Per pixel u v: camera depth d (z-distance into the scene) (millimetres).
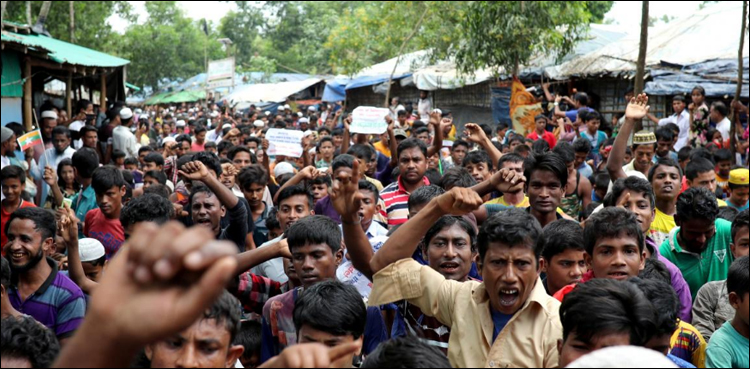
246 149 9938
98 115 19312
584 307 2746
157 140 22000
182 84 56312
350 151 9070
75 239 4801
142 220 5617
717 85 16375
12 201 7531
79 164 8773
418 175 7352
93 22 40844
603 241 4055
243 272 4688
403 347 2531
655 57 18719
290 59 63594
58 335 4531
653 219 6086
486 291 3283
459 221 4273
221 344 2707
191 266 1095
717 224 5422
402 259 3332
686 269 5465
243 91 41969
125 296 1144
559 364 2912
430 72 25938
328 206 6664
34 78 19234
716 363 3719
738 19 19125
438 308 3336
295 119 27797
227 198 5898
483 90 25750
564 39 20438
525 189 6617
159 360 2658
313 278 4309
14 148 10547
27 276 4578
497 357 3125
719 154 9547
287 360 1757
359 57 30469
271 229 6414
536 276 3260
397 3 26438
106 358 1162
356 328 3541
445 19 23750
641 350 1816
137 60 56594
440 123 9531
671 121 13930
